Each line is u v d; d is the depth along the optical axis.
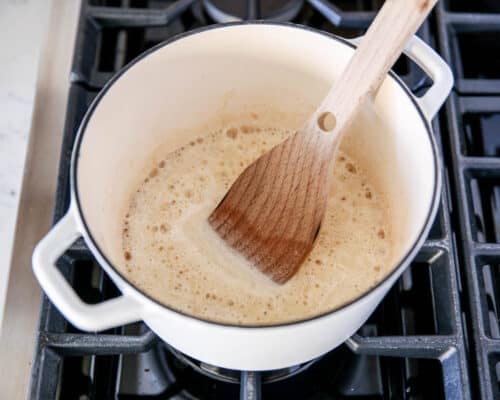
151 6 0.79
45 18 0.79
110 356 0.65
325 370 0.65
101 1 0.78
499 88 0.73
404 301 0.67
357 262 0.68
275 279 0.65
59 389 0.63
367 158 0.70
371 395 0.64
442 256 0.65
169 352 0.65
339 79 0.61
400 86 0.61
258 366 0.59
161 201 0.71
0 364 0.66
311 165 0.63
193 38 0.64
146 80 0.65
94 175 0.62
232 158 0.73
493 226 0.70
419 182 0.61
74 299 0.54
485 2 0.80
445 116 0.71
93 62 0.74
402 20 0.58
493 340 0.62
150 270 0.68
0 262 0.68
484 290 0.64
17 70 0.76
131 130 0.66
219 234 0.67
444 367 0.62
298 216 0.64
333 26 0.78
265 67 0.68
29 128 0.73
